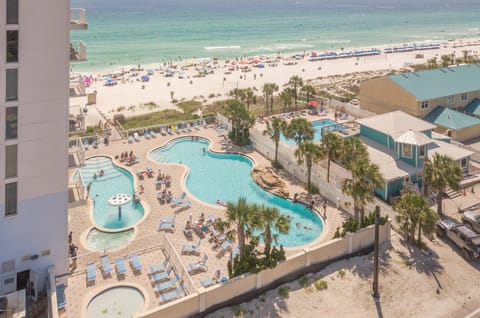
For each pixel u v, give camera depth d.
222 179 47.19
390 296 26.91
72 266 29.25
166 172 47.78
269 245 27.08
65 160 24.45
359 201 32.41
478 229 33.59
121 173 47.97
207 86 102.88
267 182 44.41
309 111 72.75
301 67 131.75
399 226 34.12
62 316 24.25
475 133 56.97
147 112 77.38
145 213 38.00
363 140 48.28
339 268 29.53
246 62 138.12
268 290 27.06
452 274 29.25
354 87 98.75
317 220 37.59
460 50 176.50
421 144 41.50
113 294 26.61
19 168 22.94
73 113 30.39
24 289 23.59
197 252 31.62
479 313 25.45
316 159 40.72
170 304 23.31
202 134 61.25
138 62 144.25
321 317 24.98
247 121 55.31
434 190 41.31
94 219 37.59
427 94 58.78
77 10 25.80
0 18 20.12
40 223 24.62
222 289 25.06
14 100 21.66
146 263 29.98
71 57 27.14
